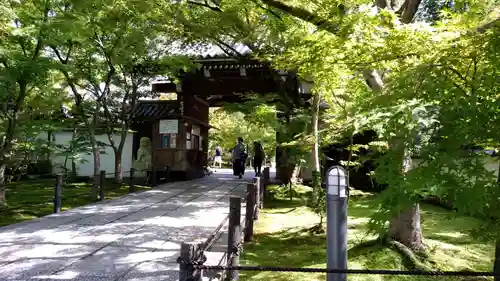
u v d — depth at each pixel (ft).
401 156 8.52
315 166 27.22
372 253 15.05
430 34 9.11
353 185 38.99
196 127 50.93
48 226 20.67
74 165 47.98
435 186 7.28
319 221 23.79
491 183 6.98
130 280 12.44
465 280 13.24
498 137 7.07
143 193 34.88
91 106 41.45
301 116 29.32
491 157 8.07
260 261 15.53
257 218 24.70
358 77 17.03
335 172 8.59
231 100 55.47
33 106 33.50
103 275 12.85
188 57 36.04
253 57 24.64
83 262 14.26
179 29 26.68
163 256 15.12
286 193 36.50
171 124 45.42
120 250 15.96
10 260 14.43
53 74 33.14
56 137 52.37
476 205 6.89
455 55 8.39
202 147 55.26
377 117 8.36
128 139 54.24
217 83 45.52
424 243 16.08
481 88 7.88
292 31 19.35
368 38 10.78
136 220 22.49
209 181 46.03
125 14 26.13
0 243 16.96
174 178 46.21
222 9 23.26
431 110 7.70
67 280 12.34
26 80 24.02
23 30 22.82
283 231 21.36
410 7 15.14
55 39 26.27
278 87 39.09
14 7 25.41
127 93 42.19
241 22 23.21
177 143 45.47
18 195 33.47
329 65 13.70
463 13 9.34
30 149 36.11
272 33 22.86
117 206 27.71
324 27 12.32
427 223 22.48
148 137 53.62
